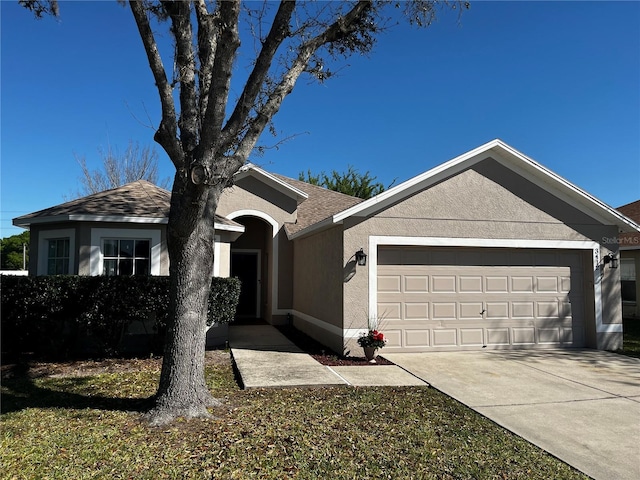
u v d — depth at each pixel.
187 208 4.77
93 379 7.15
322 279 10.95
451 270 10.05
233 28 4.71
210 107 4.78
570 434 5.02
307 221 14.63
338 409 5.67
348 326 9.23
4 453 4.18
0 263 37.25
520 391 6.77
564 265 10.70
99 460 4.04
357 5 5.99
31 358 8.67
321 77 6.68
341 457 4.20
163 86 5.21
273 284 14.50
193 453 4.19
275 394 6.34
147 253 9.81
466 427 5.17
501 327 10.21
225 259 11.02
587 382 7.34
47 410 5.52
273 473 3.83
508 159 10.27
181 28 5.39
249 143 5.45
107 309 8.36
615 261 10.61
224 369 8.09
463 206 9.98
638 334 12.91
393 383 7.15
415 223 9.70
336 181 34.75
